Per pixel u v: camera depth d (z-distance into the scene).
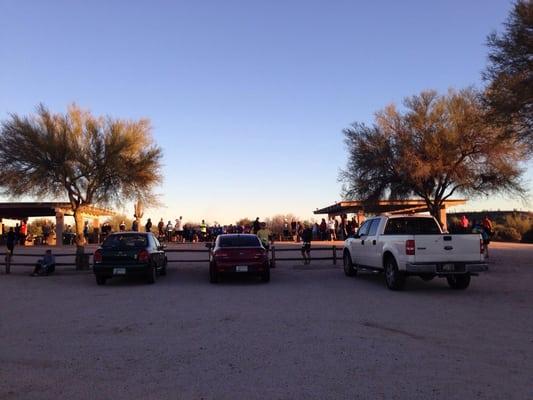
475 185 29.55
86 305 11.85
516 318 9.75
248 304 11.70
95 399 5.49
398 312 10.46
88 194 36.25
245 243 16.45
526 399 5.39
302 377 6.18
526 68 18.45
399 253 13.38
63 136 34.59
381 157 30.22
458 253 13.12
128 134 36.19
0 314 10.71
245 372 6.40
